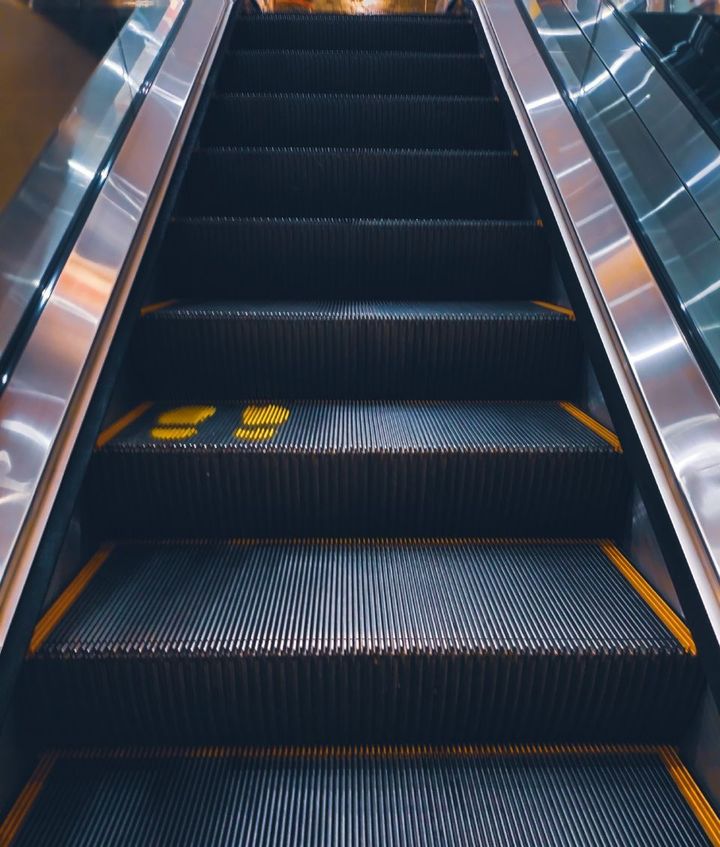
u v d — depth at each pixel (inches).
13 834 42.5
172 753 49.0
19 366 53.4
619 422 58.9
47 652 46.0
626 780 47.1
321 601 52.6
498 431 64.1
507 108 104.7
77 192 70.7
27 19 73.6
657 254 66.7
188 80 104.0
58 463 51.0
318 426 65.1
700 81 83.4
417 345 71.9
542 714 49.0
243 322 70.6
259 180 96.7
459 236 84.3
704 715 46.6
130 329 65.7
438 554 59.7
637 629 49.1
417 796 45.9
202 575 55.9
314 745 49.9
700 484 48.5
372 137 110.5
